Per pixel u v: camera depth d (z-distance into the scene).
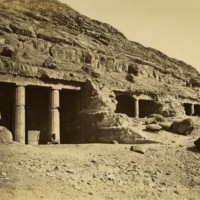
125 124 28.38
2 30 34.75
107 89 32.06
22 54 31.58
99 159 20.00
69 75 31.03
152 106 38.12
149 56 57.12
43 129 32.31
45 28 41.25
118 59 42.34
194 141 25.14
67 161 18.42
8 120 30.59
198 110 49.28
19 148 19.39
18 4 48.25
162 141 26.69
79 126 31.12
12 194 12.81
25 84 28.61
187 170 20.42
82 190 14.77
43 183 14.51
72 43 39.59
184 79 53.81
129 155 21.80
